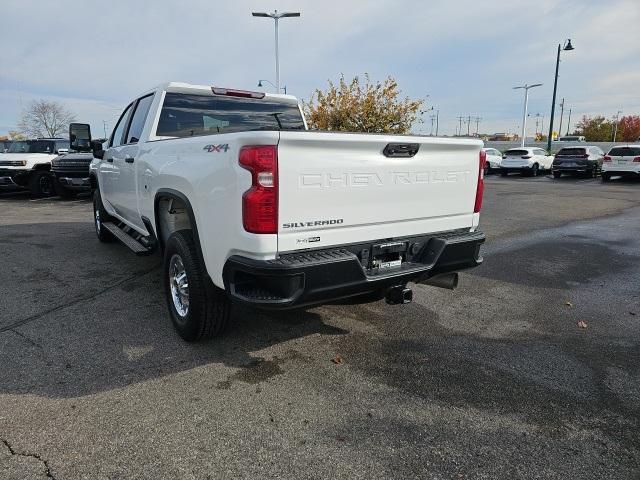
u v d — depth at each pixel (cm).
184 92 482
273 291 294
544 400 316
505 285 573
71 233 876
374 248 339
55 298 502
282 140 281
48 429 276
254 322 439
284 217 292
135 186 501
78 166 1300
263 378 340
